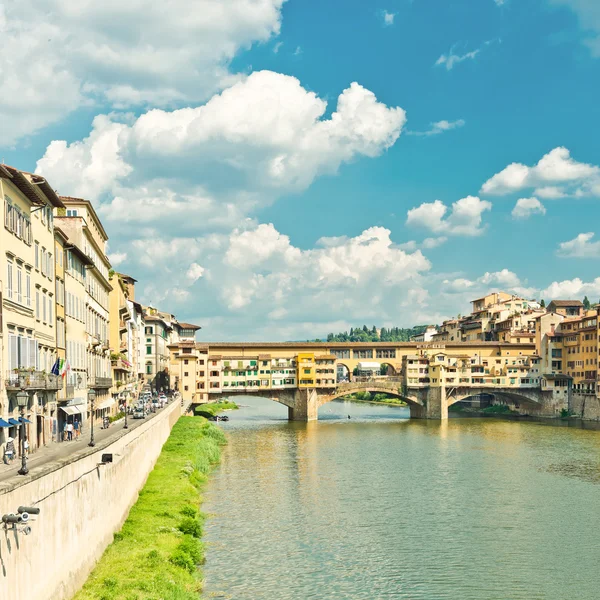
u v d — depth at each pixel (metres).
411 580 52.69
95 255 94.06
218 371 188.75
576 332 192.12
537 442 131.75
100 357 96.06
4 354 47.47
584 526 67.81
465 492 83.00
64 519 35.88
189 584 45.47
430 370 197.50
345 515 71.44
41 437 56.97
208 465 97.38
